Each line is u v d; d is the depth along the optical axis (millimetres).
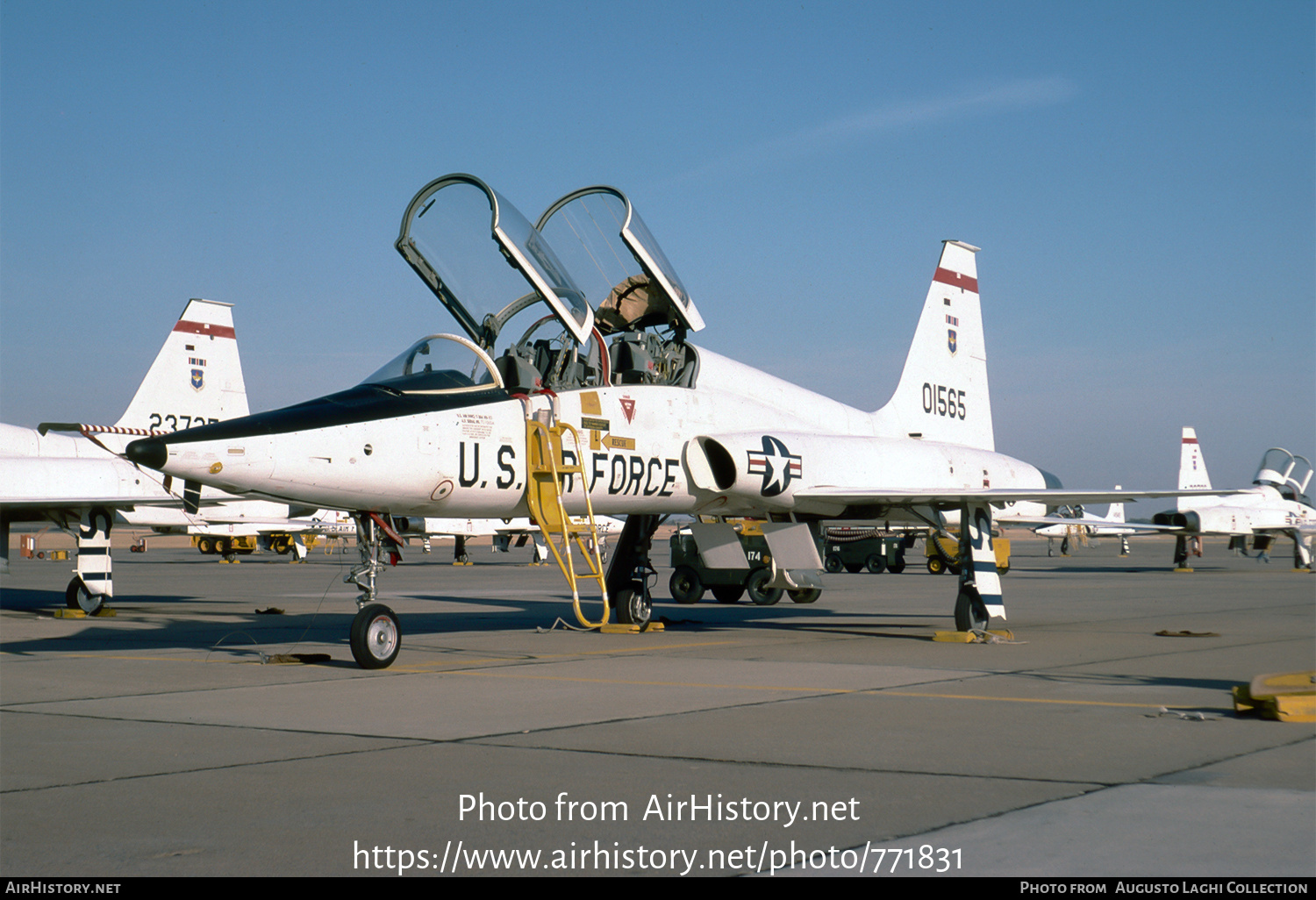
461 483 10188
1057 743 6020
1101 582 27547
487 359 10758
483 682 8586
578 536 11719
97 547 16500
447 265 10969
